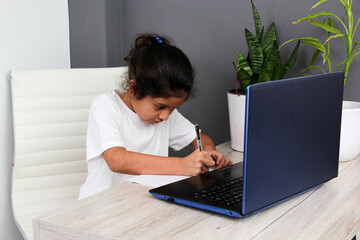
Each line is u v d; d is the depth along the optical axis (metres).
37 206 1.73
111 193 1.12
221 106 2.07
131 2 2.24
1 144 2.03
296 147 1.07
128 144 1.53
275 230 0.92
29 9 2.10
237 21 1.96
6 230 2.08
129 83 1.37
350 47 1.60
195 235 0.89
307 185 1.12
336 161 1.24
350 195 1.14
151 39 1.40
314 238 0.89
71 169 1.83
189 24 2.09
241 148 1.63
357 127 1.44
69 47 2.33
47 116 1.77
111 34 2.25
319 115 1.14
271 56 1.65
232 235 0.89
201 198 1.03
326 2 1.75
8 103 2.04
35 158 1.76
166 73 1.27
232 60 2.01
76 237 0.92
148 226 0.93
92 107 1.50
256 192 0.96
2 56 2.00
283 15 1.85
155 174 1.30
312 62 1.74
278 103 0.99
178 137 1.69
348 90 1.76
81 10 2.26
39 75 1.78
